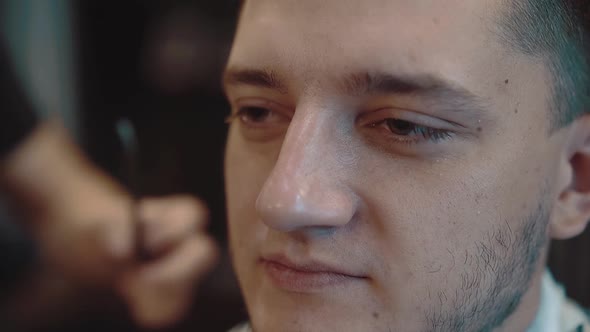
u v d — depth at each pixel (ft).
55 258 4.23
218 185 5.87
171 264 3.97
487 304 2.32
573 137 2.50
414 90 2.05
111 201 4.29
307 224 2.06
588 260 3.61
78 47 6.03
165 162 5.85
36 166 4.31
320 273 2.14
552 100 2.33
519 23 2.19
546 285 2.79
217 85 5.73
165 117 5.94
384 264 2.15
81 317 4.31
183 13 5.78
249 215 2.36
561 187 2.51
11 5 5.74
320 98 2.11
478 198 2.17
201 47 5.72
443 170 2.13
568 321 2.77
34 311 4.25
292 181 2.04
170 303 4.01
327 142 2.11
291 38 2.13
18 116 4.31
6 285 4.16
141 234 3.93
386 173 2.13
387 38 2.04
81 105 6.08
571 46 2.38
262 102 2.30
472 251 2.20
